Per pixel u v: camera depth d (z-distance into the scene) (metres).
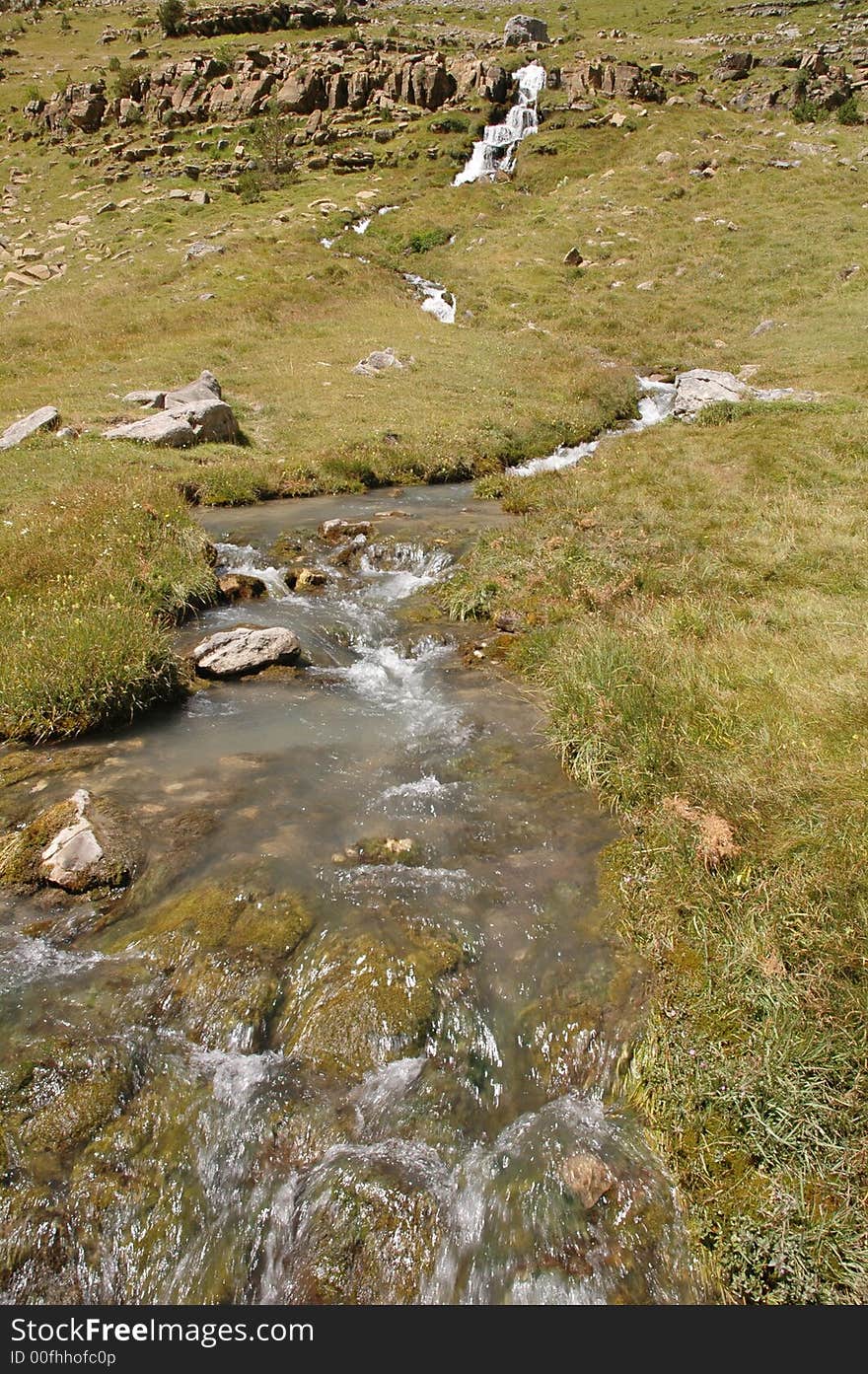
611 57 58.72
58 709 7.99
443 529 14.12
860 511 12.75
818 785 6.08
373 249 40.09
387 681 9.66
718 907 5.40
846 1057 4.24
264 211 44.88
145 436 17.56
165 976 5.14
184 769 7.45
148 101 58.84
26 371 23.97
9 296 35.50
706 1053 4.52
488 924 5.62
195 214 44.91
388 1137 4.41
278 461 17.62
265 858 6.15
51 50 71.88
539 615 10.56
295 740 8.11
